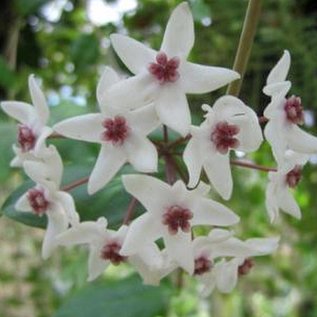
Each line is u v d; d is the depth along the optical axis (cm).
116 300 11
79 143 11
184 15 8
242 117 8
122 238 8
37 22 17
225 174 8
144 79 8
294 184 8
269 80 8
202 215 8
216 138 8
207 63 14
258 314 25
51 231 9
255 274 23
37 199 8
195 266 8
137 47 8
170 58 8
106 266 9
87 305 11
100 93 8
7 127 11
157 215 8
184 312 20
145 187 8
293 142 8
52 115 12
